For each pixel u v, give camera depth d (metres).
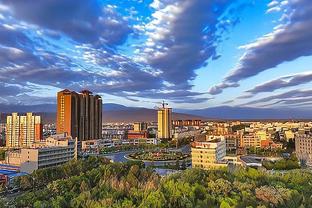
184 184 159.88
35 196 171.50
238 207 131.75
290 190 151.38
